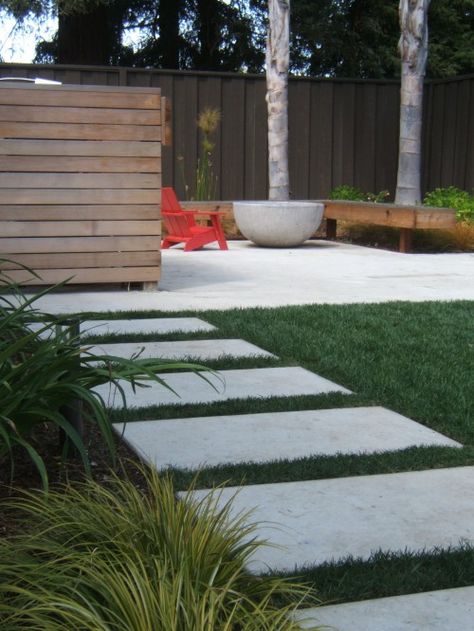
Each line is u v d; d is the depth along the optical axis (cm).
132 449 372
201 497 316
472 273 972
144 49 2311
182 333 603
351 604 241
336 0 2147
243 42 2202
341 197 1484
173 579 201
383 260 1095
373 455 366
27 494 277
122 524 234
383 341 589
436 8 2197
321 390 471
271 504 314
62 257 761
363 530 293
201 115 1361
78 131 745
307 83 1547
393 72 2275
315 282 884
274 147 1379
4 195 739
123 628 186
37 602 204
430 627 229
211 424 410
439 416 427
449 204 1359
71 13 1656
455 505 316
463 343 586
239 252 1186
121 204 768
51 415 281
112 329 615
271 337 594
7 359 295
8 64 1378
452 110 1555
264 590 226
